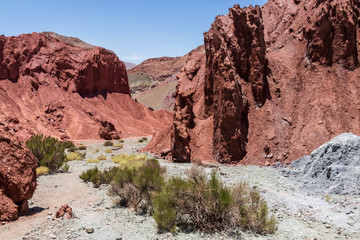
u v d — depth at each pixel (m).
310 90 25.41
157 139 31.89
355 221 9.34
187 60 37.38
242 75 26.41
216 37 26.34
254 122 24.19
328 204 11.72
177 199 8.75
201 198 8.66
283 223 9.71
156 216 8.46
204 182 9.09
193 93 32.91
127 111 96.38
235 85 23.19
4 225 8.66
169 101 168.00
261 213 8.91
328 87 24.92
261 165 21.84
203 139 25.03
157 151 29.64
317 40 26.67
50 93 77.69
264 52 26.34
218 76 24.83
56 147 19.72
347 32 25.61
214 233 8.30
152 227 8.75
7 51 76.00
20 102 71.56
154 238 7.81
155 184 10.62
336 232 8.75
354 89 24.08
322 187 14.25
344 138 15.89
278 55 29.06
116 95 98.31
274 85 26.27
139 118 98.00
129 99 101.38
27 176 9.77
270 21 38.69
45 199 11.90
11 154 9.66
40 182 15.27
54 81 81.69
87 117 76.50
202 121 26.55
